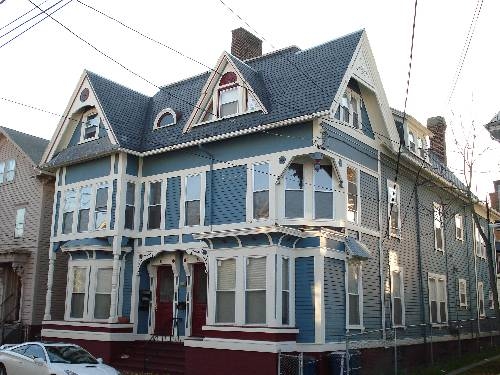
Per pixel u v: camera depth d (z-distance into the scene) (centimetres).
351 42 2058
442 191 2869
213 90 2158
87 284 2212
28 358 1460
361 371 1805
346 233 1909
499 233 3744
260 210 1930
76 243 2291
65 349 1505
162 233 2178
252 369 1631
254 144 1995
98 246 2194
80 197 2375
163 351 2003
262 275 1727
